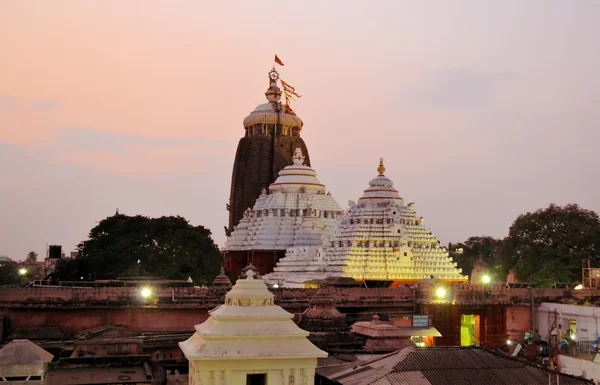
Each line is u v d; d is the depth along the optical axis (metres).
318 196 124.88
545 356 66.00
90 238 108.00
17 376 36.44
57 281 97.50
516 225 110.12
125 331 64.69
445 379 37.50
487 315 79.06
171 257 104.38
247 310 29.39
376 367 40.00
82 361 49.41
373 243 93.75
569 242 101.62
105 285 87.12
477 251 167.25
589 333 69.19
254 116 154.12
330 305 61.12
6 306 66.69
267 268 117.31
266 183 148.88
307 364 28.91
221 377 27.95
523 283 87.38
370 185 102.06
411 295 79.75
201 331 29.48
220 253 127.94
